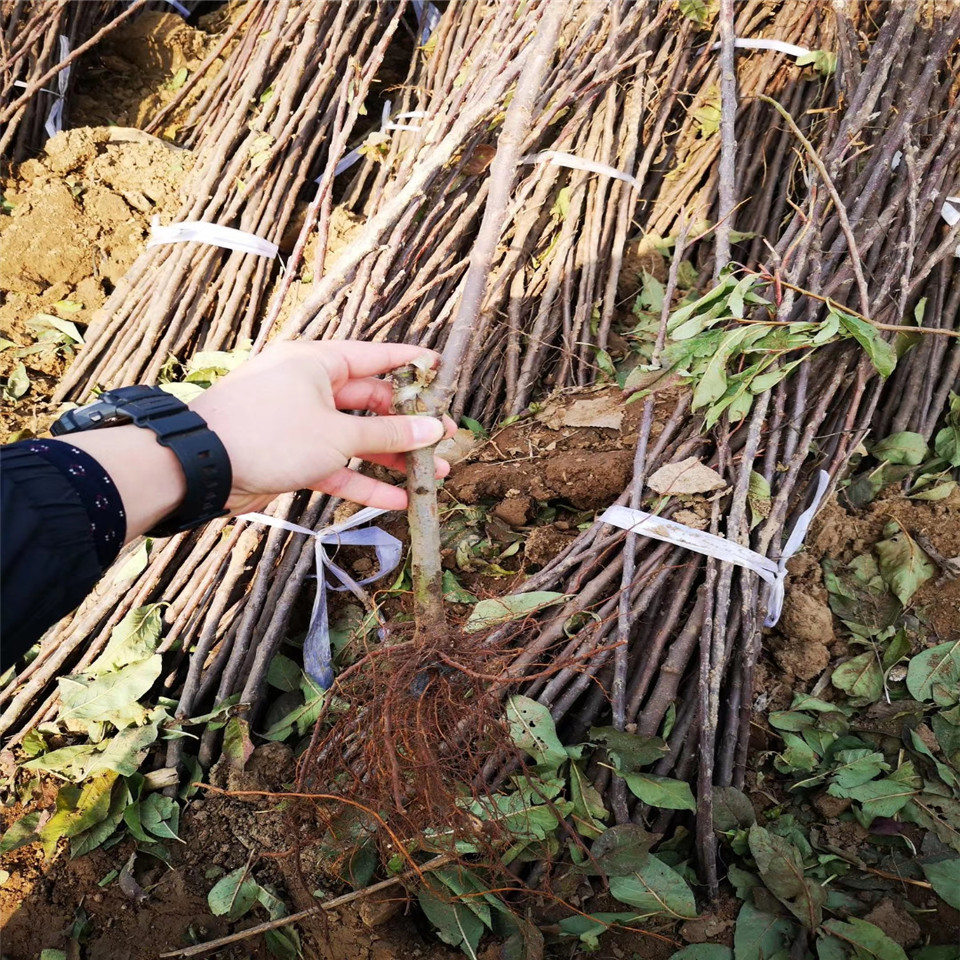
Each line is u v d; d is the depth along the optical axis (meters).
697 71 2.66
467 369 2.12
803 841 1.63
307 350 1.26
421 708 1.35
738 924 1.52
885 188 2.08
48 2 2.99
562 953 1.52
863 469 2.04
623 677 1.64
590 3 2.50
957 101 2.07
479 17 2.62
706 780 1.59
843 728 1.76
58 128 3.01
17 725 1.83
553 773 1.57
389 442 1.25
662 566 1.73
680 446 1.84
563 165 2.34
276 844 1.61
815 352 1.89
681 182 2.53
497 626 1.65
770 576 1.71
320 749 1.43
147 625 1.84
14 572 0.89
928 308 2.10
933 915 1.55
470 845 1.50
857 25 2.52
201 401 1.11
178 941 1.54
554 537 1.91
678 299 2.37
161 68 3.32
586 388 2.20
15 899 1.58
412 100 2.86
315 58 2.75
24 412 2.34
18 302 2.56
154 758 1.75
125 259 2.63
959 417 2.02
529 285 2.39
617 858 1.52
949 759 1.69
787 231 2.03
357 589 1.85
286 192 2.57
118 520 0.96
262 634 1.86
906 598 1.84
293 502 1.93
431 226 2.24
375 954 1.49
